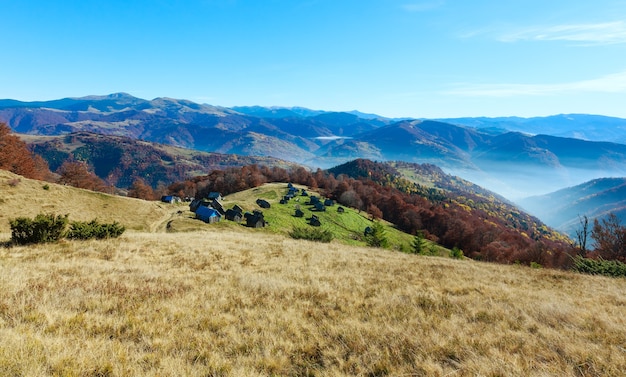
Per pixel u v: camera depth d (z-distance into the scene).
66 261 13.45
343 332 7.54
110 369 5.11
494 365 6.06
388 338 7.31
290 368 5.91
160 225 66.50
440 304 10.45
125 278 11.08
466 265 20.97
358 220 120.31
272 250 21.59
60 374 4.86
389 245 58.19
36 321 6.68
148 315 7.75
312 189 171.62
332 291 11.44
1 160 72.31
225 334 7.12
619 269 20.81
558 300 11.64
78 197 62.72
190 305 8.79
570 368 6.11
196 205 89.88
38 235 17.62
